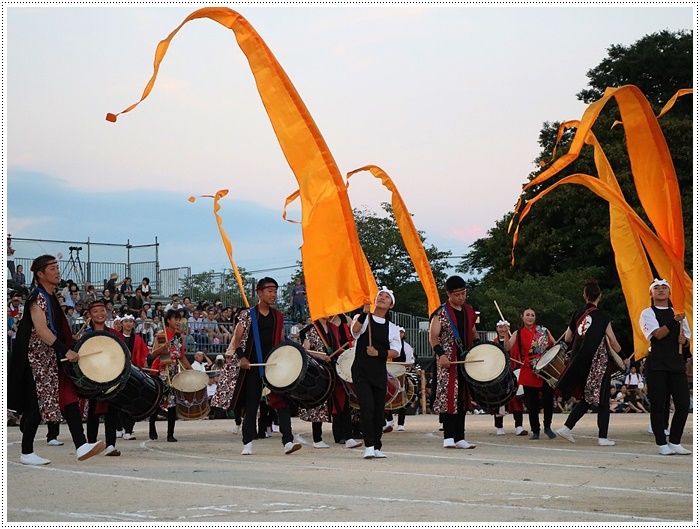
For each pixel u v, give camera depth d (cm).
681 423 1111
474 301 4350
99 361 988
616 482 835
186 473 907
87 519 636
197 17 1152
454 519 633
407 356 1630
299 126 1211
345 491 772
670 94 4538
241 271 3559
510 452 1152
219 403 1155
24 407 980
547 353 1351
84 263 3312
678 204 1330
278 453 1163
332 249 1211
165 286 3459
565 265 4147
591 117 1203
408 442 1347
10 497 736
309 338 1269
